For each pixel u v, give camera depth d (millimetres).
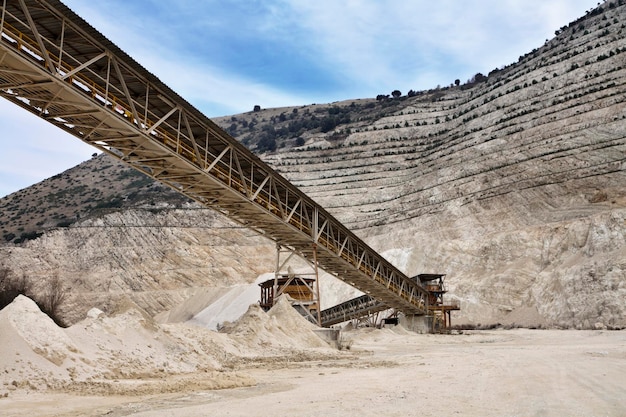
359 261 57719
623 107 117812
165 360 23672
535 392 16047
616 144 108062
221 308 100938
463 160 137000
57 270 114625
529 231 96875
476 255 99938
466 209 114750
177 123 36125
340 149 179000
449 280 98500
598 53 146500
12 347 18062
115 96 32969
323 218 52312
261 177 44688
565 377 19719
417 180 143250
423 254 108500
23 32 27562
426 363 29281
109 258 119688
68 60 29797
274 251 134250
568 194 104000
